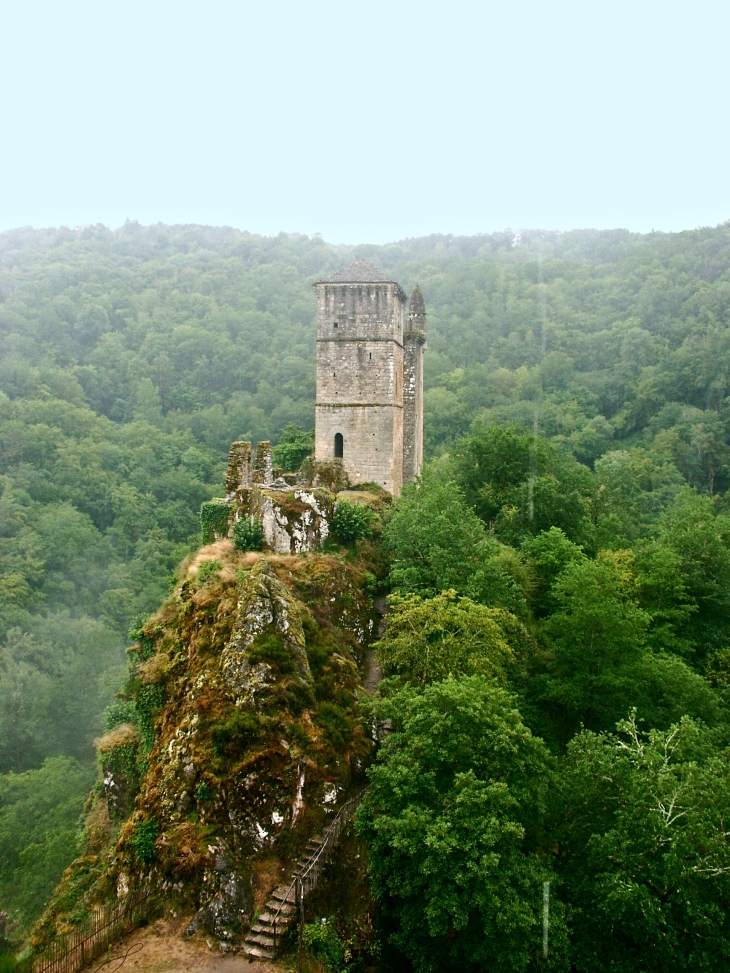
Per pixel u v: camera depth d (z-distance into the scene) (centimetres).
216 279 13088
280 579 2472
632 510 5738
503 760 1611
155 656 2273
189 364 10725
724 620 3372
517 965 1396
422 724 1634
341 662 2225
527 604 2986
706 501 5394
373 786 1642
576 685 2500
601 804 1694
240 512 2959
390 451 4006
